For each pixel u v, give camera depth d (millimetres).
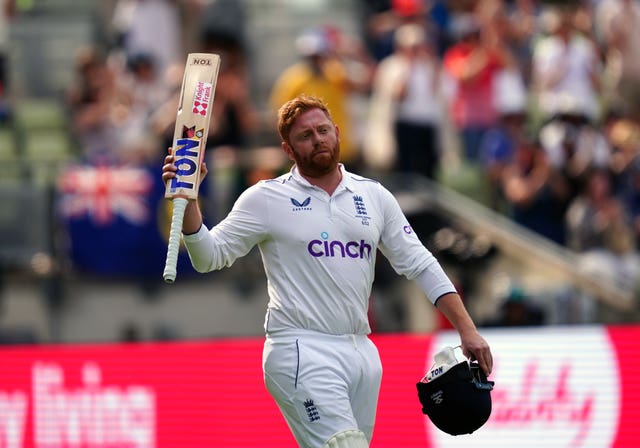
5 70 46344
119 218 37000
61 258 37188
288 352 17234
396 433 29359
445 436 29297
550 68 42781
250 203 17531
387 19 48531
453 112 42188
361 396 17484
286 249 17406
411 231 18062
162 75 43875
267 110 47219
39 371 30500
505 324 34250
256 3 49844
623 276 37781
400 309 36812
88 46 48625
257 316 37188
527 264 37688
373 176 39656
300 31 50094
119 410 30312
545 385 29625
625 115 44125
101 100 41438
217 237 17328
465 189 40969
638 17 45875
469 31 42719
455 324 17562
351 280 17359
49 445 30375
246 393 30141
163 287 37031
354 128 40938
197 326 37031
